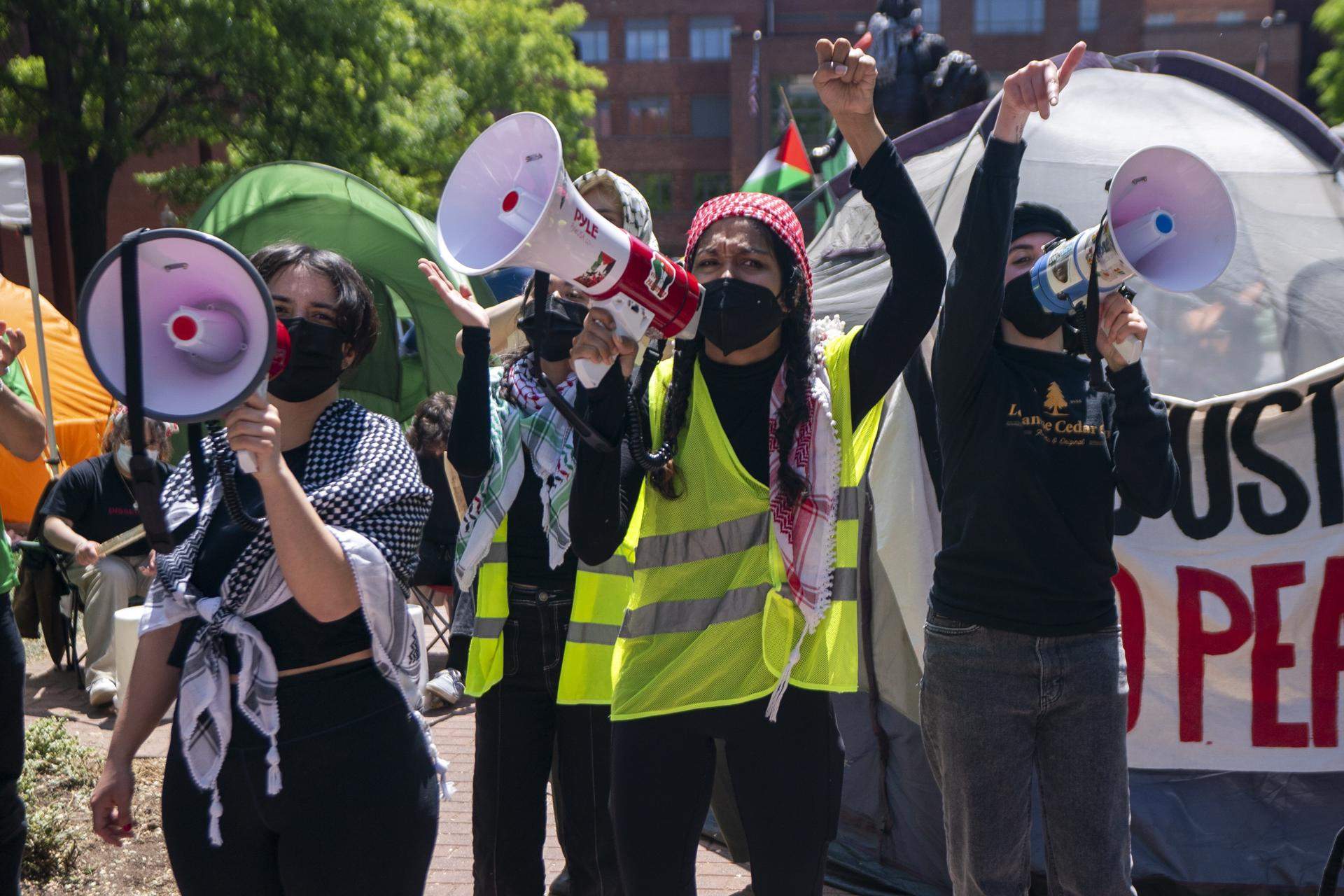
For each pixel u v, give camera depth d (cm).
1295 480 350
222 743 190
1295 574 348
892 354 232
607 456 221
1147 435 246
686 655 230
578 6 3006
